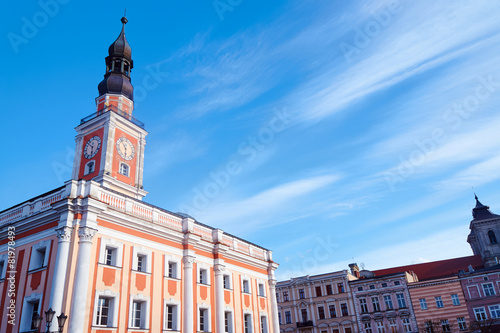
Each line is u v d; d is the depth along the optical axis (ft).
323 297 202.28
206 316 104.78
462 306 174.60
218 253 115.14
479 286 175.42
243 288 126.72
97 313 76.64
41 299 73.41
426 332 171.83
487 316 169.68
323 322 197.67
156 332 86.89
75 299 72.02
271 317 137.28
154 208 98.58
